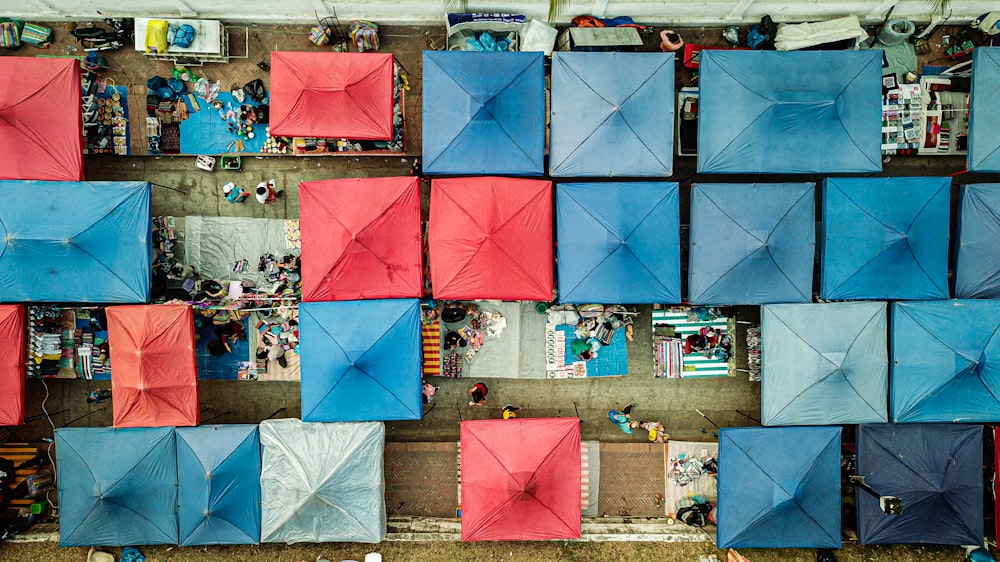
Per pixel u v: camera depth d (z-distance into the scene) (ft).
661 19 36.17
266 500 33.78
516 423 33.17
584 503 37.14
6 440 36.70
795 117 32.19
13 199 32.12
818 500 33.24
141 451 33.09
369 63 32.78
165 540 33.86
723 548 34.24
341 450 33.04
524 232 32.37
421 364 33.35
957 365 32.48
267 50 36.35
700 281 33.50
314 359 32.71
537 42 35.17
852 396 33.22
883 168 36.99
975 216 33.60
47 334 35.55
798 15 35.88
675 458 37.01
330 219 32.42
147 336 32.14
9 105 31.94
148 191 32.91
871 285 33.37
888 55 35.86
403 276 33.01
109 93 35.88
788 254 33.06
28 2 33.88
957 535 33.94
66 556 36.11
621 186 33.04
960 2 34.17
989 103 33.37
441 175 36.11
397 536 36.14
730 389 37.27
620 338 36.83
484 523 32.91
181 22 34.30
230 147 36.17
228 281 36.06
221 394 36.91
